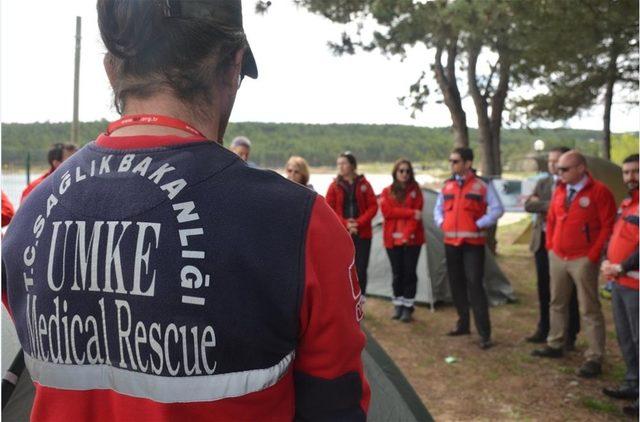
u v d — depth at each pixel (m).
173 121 0.78
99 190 0.76
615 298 3.73
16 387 1.87
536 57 6.89
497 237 12.38
